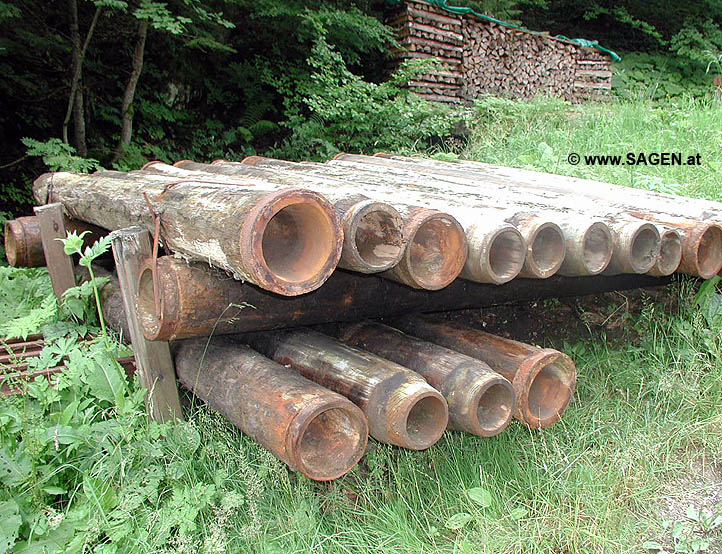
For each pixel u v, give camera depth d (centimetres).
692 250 307
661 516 272
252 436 238
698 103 836
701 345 360
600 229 269
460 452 299
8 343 364
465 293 312
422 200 313
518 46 1064
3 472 236
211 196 223
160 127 881
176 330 237
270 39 933
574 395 341
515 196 373
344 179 437
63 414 266
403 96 820
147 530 242
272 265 192
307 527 251
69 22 789
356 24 837
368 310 287
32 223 425
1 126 771
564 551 254
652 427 315
